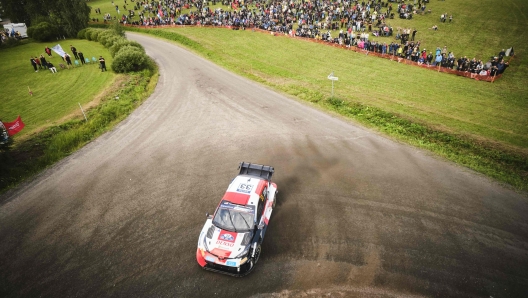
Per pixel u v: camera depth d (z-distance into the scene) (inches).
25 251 415.2
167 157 643.5
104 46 1723.7
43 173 587.8
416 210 473.4
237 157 638.5
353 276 367.9
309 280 363.9
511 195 502.3
